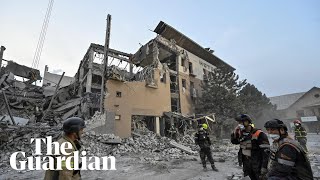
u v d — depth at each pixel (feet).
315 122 133.28
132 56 88.69
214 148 52.26
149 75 72.64
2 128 42.01
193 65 97.71
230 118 78.74
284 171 8.70
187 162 32.27
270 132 10.12
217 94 83.05
